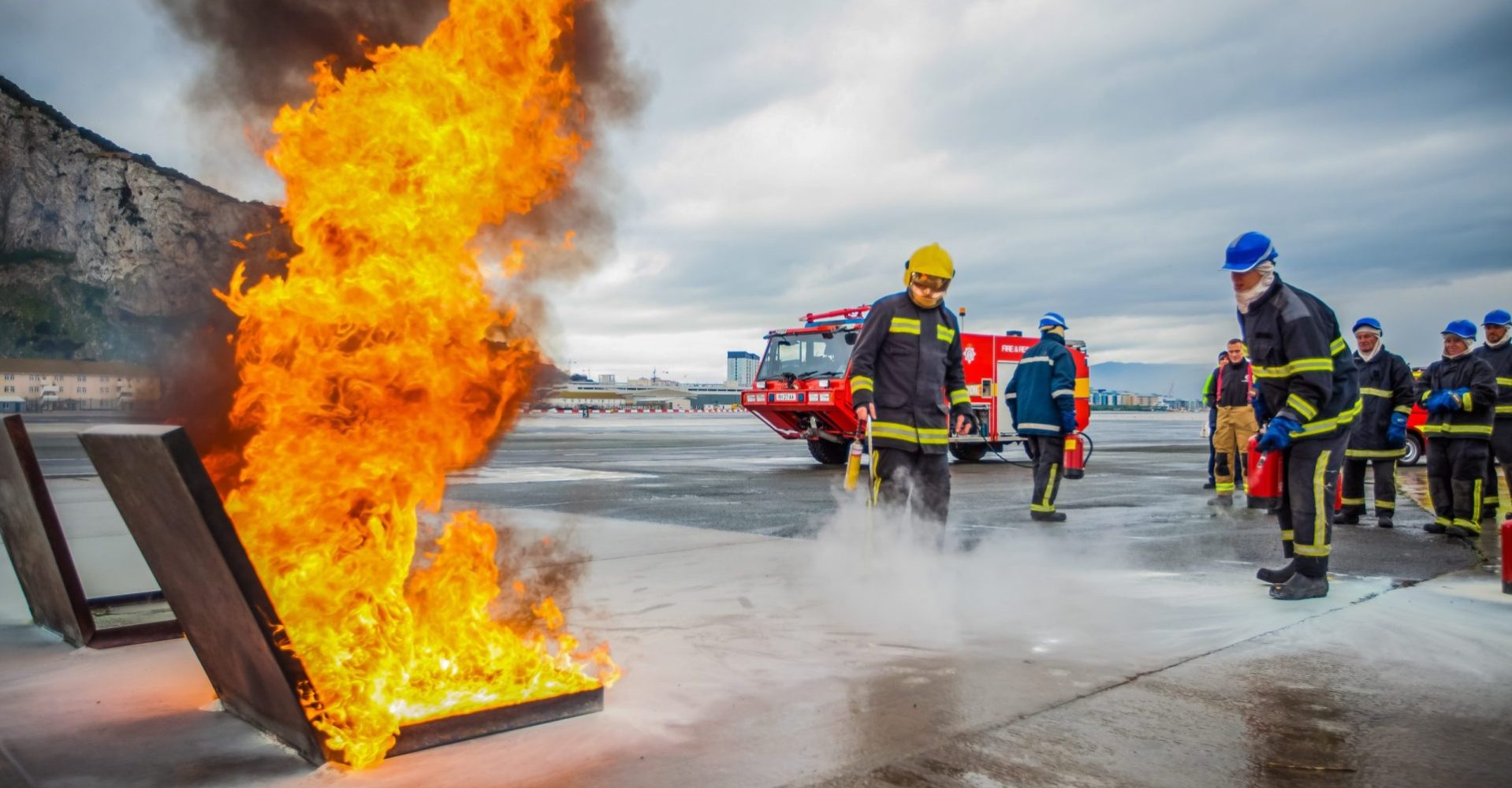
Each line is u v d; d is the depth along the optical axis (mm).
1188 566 5328
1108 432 35562
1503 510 8742
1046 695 2910
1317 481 4375
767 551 5637
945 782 2219
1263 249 4461
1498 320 7746
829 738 2512
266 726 2451
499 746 2404
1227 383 9484
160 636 3598
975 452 15766
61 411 67312
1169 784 2230
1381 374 7523
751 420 55719
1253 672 3170
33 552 3605
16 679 3021
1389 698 2895
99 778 2164
